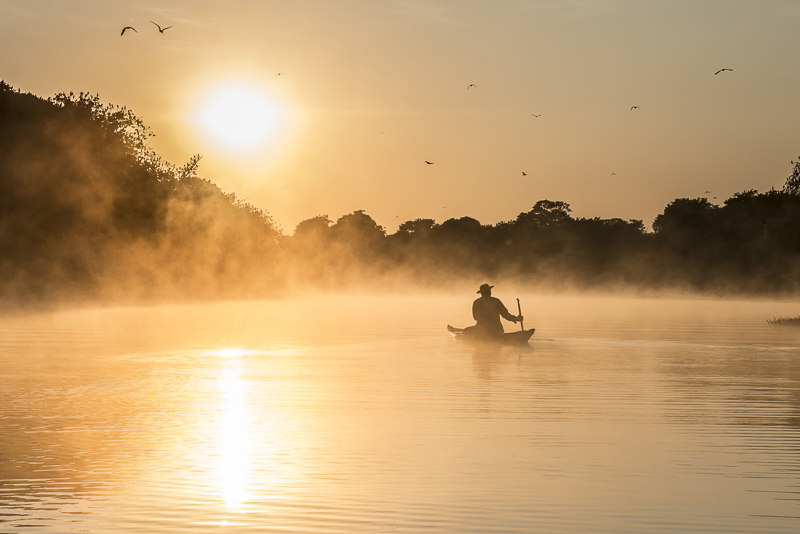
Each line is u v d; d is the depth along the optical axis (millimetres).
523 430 12055
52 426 12227
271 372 18625
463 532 7711
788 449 10875
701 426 12367
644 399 14836
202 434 11703
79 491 8891
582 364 20484
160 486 9102
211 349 24016
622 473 9688
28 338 27516
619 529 7805
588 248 124750
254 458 10328
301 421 12680
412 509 8352
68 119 63250
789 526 7883
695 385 16609
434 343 26672
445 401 14586
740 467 9953
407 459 10312
